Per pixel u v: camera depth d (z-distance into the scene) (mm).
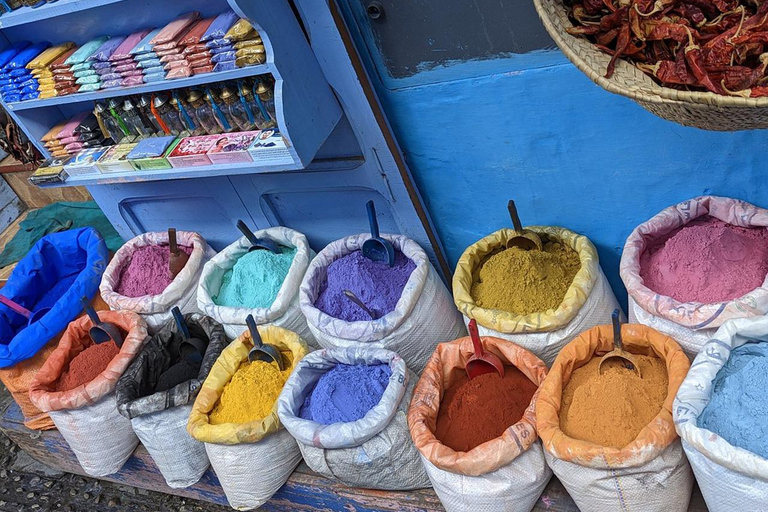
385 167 2160
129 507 2764
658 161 1900
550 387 1766
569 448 1597
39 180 2312
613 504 1642
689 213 1944
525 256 2029
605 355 1806
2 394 3521
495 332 2000
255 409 2113
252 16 1646
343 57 1889
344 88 1965
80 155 2295
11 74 2176
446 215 2344
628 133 1866
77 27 2193
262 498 2174
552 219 2188
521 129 1965
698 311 1704
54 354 2520
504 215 2244
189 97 2018
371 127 2049
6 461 3189
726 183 1885
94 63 2027
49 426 2754
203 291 2449
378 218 2434
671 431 1549
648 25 1320
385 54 1946
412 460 1945
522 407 1879
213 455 2104
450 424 1894
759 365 1546
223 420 2131
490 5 1742
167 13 2045
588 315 1956
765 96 1164
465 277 2135
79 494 2898
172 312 2371
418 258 2232
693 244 1810
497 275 2055
